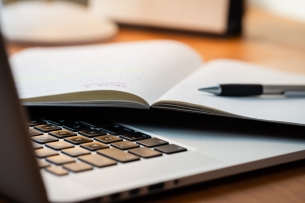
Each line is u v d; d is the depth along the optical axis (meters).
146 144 0.42
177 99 0.47
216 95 0.53
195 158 0.40
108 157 0.38
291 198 0.37
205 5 1.24
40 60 0.73
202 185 0.39
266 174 0.42
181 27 1.29
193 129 0.48
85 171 0.35
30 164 0.30
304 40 1.29
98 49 0.79
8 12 1.13
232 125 0.50
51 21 1.13
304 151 0.43
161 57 0.68
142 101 0.46
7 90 0.30
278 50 1.15
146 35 1.30
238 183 0.40
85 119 0.49
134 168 0.36
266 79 0.64
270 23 1.54
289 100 0.54
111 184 0.33
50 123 0.47
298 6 1.74
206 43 1.21
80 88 0.49
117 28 1.38
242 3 1.28
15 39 1.11
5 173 0.32
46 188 0.30
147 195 0.37
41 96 0.48
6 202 0.34
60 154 0.38
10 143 0.31
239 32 1.31
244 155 0.41
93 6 1.44
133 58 0.67
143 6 1.33
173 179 0.35
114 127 0.47
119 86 0.49
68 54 0.75
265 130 0.48
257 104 0.51
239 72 0.67
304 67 0.97
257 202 0.36
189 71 0.67
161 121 0.50
